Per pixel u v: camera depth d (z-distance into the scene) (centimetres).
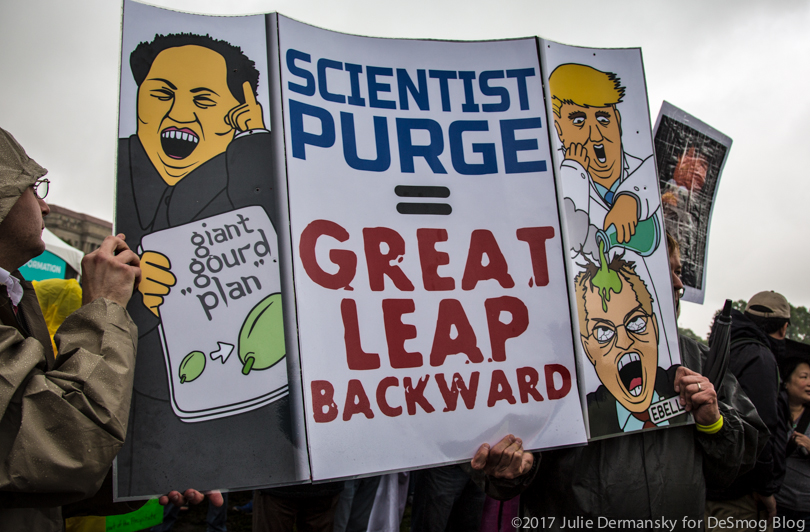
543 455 155
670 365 155
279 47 135
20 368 84
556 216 150
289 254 126
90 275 103
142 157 120
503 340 139
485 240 144
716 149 250
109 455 89
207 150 126
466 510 228
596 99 162
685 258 238
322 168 134
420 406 130
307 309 125
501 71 156
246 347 120
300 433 119
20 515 95
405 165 142
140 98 123
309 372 122
